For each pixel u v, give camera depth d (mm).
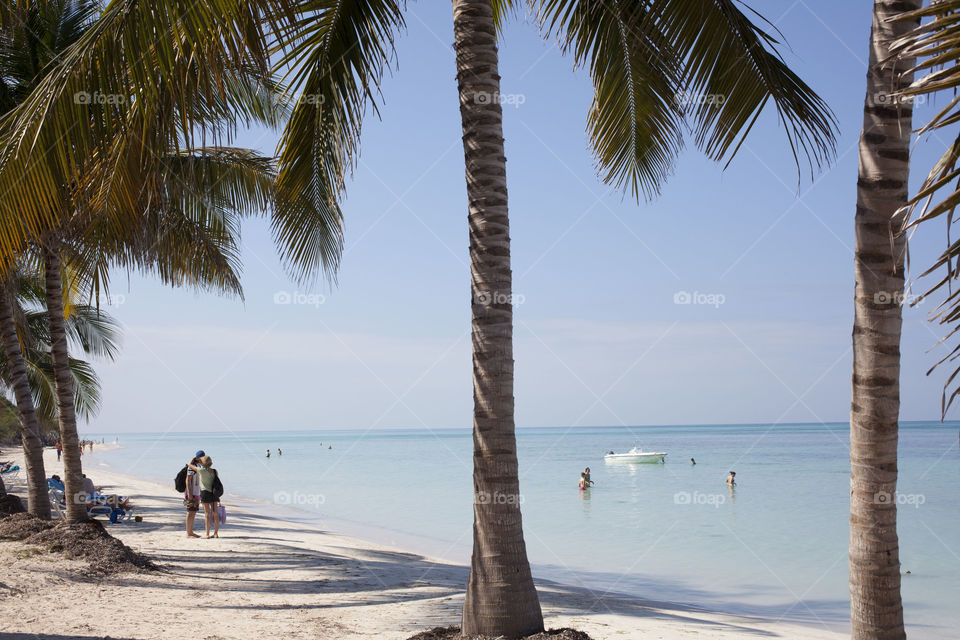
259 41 5484
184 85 5027
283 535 19000
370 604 8922
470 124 5961
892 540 3879
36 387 22328
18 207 5188
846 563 18797
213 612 7910
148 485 38156
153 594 8727
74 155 5102
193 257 13938
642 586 15867
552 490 41625
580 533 24750
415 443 166875
